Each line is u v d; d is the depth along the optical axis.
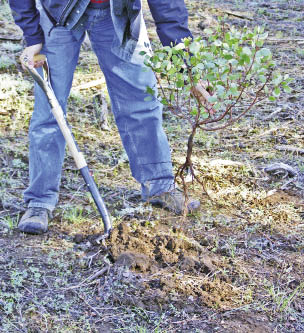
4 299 2.95
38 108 3.49
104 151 4.72
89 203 3.95
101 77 6.07
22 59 3.23
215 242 3.47
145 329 2.75
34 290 3.03
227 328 2.79
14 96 5.46
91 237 3.49
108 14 3.23
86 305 2.95
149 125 3.60
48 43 3.30
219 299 2.98
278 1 9.13
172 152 4.67
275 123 5.19
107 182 4.23
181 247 3.37
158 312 2.91
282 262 3.31
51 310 2.90
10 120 5.12
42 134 3.52
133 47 3.32
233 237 3.55
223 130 5.05
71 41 3.34
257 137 4.95
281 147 4.77
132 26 3.19
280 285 3.11
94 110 5.39
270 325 2.83
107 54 3.37
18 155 4.59
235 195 4.07
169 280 3.08
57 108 3.29
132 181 4.27
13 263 3.22
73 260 3.28
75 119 5.23
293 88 5.86
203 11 8.30
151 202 3.87
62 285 3.08
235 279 3.14
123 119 3.59
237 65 2.79
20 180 4.23
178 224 3.67
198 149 4.76
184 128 5.09
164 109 5.39
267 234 3.59
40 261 3.27
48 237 3.52
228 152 4.69
